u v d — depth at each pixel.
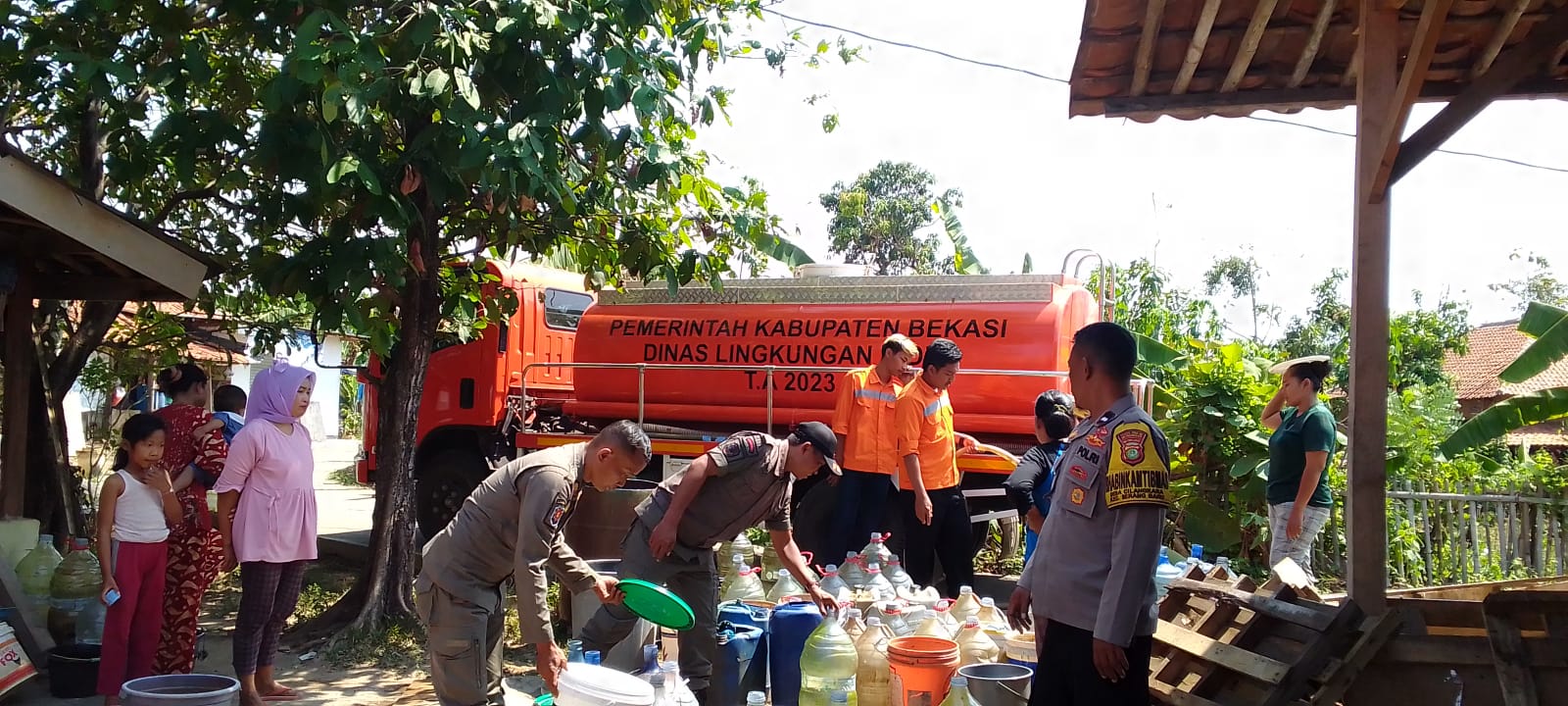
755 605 5.45
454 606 4.25
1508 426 9.84
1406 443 10.78
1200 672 4.36
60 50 5.52
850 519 6.66
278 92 5.25
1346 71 5.21
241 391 6.75
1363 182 4.16
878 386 6.66
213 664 6.49
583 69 6.00
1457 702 3.80
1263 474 9.05
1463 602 3.84
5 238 6.34
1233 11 4.81
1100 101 5.49
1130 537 3.19
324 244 6.01
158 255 6.24
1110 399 3.45
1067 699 3.41
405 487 7.23
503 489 4.18
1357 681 3.94
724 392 9.33
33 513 8.13
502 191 5.91
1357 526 4.04
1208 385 9.66
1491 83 3.99
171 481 5.73
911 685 4.12
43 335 8.62
